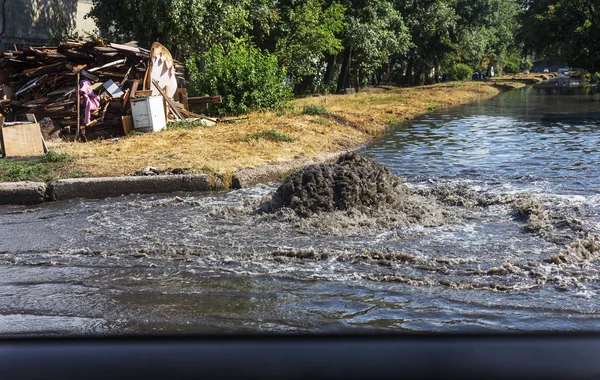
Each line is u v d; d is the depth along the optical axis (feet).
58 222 25.79
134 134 48.67
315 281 17.04
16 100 52.34
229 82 63.31
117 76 53.57
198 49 87.20
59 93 51.62
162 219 25.34
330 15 109.50
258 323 13.93
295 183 24.88
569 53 154.61
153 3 76.43
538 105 96.68
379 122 63.52
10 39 91.61
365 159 26.22
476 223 22.98
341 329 13.42
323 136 48.73
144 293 16.38
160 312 14.85
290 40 106.32
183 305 15.33
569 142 47.93
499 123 66.44
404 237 21.20
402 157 42.19
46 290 16.88
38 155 40.32
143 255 20.02
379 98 101.71
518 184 30.83
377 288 16.30
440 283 16.53
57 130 49.88
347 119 60.23
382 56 136.05
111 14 84.94
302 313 14.55
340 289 16.31
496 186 30.37
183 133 46.85
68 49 54.24
